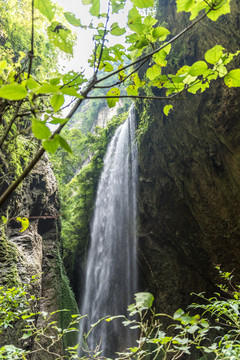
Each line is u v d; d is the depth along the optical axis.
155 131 12.42
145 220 14.03
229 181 9.29
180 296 12.16
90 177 19.02
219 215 9.89
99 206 17.66
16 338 5.54
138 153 13.88
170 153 11.79
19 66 1.08
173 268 12.75
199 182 10.54
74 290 17.08
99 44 0.96
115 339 14.16
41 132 0.53
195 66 0.91
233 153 8.80
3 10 7.41
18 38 8.19
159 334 1.17
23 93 0.49
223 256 10.20
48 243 10.26
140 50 1.11
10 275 6.51
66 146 0.54
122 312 14.29
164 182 12.58
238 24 7.99
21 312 2.10
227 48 8.41
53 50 9.09
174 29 10.70
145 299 0.74
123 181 15.84
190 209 11.30
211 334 9.45
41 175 10.14
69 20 0.90
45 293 8.72
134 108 15.52
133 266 14.58
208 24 9.10
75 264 17.62
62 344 7.83
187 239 11.72
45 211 10.43
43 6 0.78
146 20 0.95
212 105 9.21
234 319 1.73
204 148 10.05
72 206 20.38
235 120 8.55
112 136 19.64
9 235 7.87
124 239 15.09
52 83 0.67
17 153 6.07
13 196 7.79
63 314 8.63
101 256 16.23
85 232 18.12
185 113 10.46
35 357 6.30
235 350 1.34
